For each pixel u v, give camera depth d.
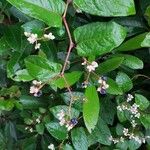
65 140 0.43
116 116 0.44
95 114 0.34
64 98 0.39
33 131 0.46
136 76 0.41
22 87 0.44
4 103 0.43
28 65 0.33
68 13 0.37
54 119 0.41
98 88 0.36
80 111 0.39
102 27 0.31
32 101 0.43
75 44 0.33
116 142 0.42
